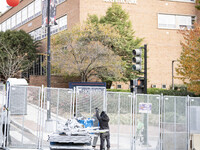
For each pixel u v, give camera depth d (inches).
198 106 621.9
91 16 1280.8
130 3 1497.3
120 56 1246.9
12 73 1491.1
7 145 514.6
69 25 1481.3
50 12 720.3
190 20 1612.9
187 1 1605.6
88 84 1173.1
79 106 604.4
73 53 1152.2
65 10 1515.7
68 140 483.2
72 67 1127.0
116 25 1238.9
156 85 1528.1
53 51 1151.0
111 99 604.7
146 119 587.2
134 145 574.6
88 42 1175.6
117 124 600.7
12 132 533.0
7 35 1669.5
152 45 1533.0
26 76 1775.3
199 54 887.1
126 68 1240.2
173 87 1347.2
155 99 605.9
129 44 1231.5
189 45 978.7
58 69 1168.2
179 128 612.7
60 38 1164.5
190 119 619.2
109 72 1154.0
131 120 584.7
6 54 1517.0
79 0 1393.9
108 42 1205.1
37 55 1750.7
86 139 486.3
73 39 1156.5
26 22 1972.2
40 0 1777.8
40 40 1758.1
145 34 1524.4
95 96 608.7
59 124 525.7
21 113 539.2
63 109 614.9
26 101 544.4
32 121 549.0
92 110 605.9
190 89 909.8
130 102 593.3
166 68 1550.2
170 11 1569.9
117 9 1279.5
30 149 527.2
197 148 601.0
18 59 1508.4
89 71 1189.7
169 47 1561.3
